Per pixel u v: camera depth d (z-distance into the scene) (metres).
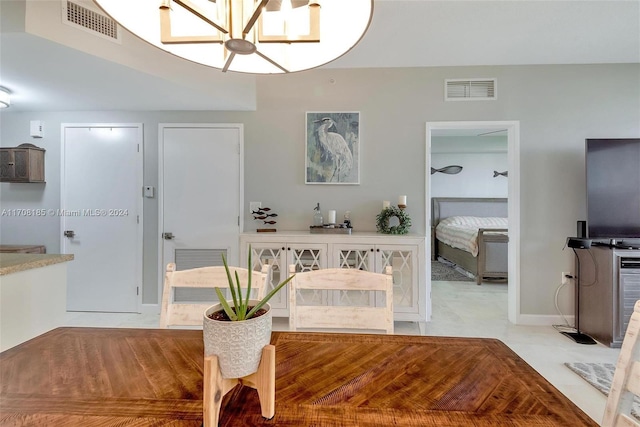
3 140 3.28
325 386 0.83
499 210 6.16
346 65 3.10
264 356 0.68
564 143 3.02
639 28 2.42
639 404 1.71
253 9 0.97
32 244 3.29
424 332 2.85
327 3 1.09
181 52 1.12
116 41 2.14
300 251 2.85
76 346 1.05
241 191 3.24
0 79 2.42
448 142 6.14
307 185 3.22
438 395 0.79
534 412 0.72
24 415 0.70
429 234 3.12
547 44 2.67
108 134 3.25
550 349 2.52
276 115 3.22
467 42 2.65
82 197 3.27
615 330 2.53
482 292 4.13
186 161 3.24
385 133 3.16
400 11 2.22
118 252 3.27
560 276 3.02
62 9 1.89
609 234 2.68
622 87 2.97
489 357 1.00
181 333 1.16
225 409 0.73
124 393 0.79
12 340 1.66
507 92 3.05
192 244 3.25
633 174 2.66
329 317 1.27
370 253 2.79
